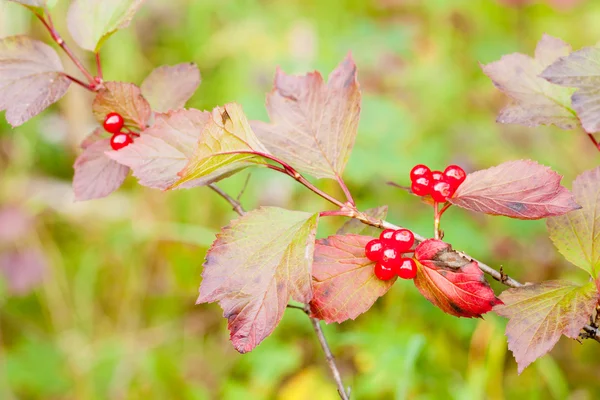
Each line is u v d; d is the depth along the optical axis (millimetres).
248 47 1703
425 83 1699
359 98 725
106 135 784
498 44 1884
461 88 1753
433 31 1899
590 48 681
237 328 658
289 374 1215
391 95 1675
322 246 685
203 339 1379
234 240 673
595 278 705
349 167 1372
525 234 1354
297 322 1245
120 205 1475
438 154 1495
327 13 1858
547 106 735
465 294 667
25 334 1384
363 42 1742
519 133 1633
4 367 1315
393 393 1121
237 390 1207
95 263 1432
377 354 1170
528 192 676
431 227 1304
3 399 1274
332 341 1214
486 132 1607
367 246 679
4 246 1386
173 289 1438
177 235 1399
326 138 727
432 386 1140
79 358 1335
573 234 712
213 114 670
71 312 1398
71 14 763
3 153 1463
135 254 1415
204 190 1466
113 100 747
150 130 711
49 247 1426
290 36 1705
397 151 1432
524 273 1333
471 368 1157
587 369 1222
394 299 1250
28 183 1466
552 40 746
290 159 724
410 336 1193
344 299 677
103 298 1422
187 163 687
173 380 1291
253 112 1482
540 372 1199
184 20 1768
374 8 1981
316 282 678
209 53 1696
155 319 1412
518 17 2008
